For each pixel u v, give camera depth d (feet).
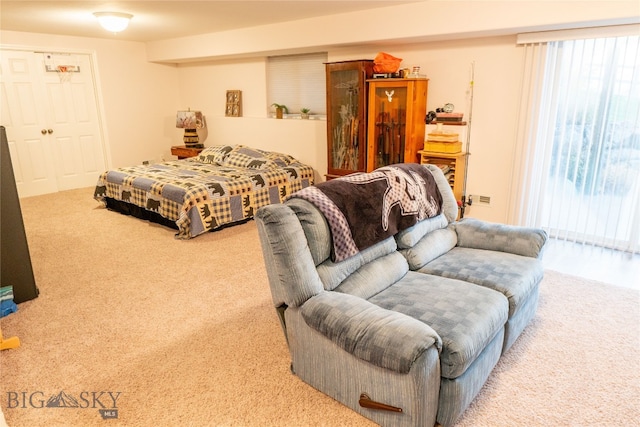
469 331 5.79
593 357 7.36
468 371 5.79
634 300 9.30
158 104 22.07
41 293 9.75
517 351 7.54
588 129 11.63
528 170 12.33
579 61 11.30
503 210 13.28
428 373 5.19
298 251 6.09
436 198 8.82
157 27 16.39
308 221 6.37
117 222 14.94
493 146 13.03
